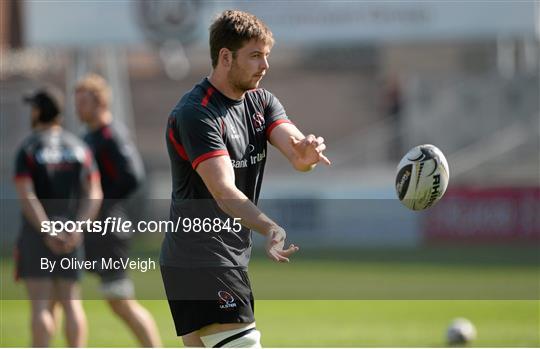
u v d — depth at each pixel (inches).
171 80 4379.9
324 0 3068.4
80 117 1237.1
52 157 1140.5
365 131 4094.5
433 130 3592.5
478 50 4151.1
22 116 3142.2
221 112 752.3
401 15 3068.4
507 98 3560.5
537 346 1263.5
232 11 755.4
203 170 727.7
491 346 1272.1
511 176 3366.1
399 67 4220.0
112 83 3319.4
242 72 747.4
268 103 799.7
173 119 757.3
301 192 3235.7
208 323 773.3
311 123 4158.5
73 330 1122.0
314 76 4338.1
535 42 3528.5
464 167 3410.4
